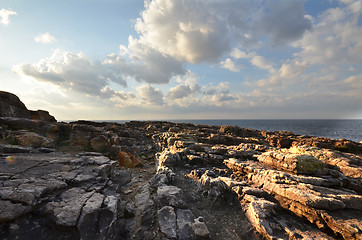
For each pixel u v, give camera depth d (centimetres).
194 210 804
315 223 647
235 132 4822
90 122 5244
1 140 1341
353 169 893
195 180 1127
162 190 891
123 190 1093
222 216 770
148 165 1855
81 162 1132
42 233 547
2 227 523
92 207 652
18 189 649
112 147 1891
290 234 609
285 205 749
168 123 5994
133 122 6147
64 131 1902
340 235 584
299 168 935
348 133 10144
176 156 1489
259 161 1245
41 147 1473
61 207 638
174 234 612
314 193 727
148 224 721
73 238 555
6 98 2094
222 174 1194
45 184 730
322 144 3089
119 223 723
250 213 739
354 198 674
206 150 1619
